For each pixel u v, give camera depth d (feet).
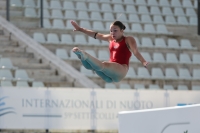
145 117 57.41
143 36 167.84
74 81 135.74
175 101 113.60
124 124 58.65
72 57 149.48
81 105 107.96
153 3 190.19
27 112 105.70
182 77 154.40
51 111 106.63
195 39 174.19
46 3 174.70
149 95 111.75
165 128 56.13
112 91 109.60
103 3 182.60
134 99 110.83
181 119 55.42
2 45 145.59
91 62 59.26
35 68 139.13
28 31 156.97
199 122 54.13
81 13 173.47
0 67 132.16
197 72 157.07
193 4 197.67
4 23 152.76
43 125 106.11
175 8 192.03
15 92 105.40
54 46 151.53
